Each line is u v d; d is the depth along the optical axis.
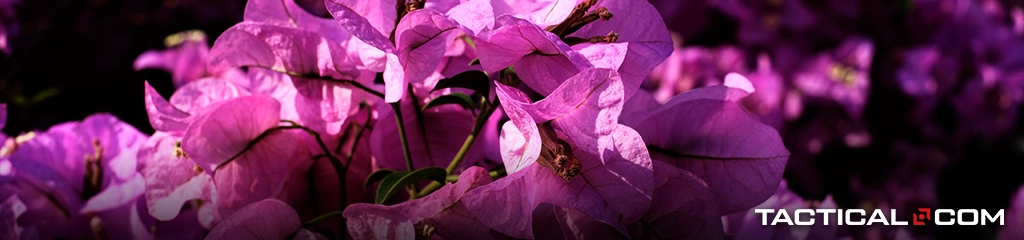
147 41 0.93
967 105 0.91
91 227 0.37
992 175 0.95
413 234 0.28
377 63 0.28
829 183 0.90
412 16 0.27
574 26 0.28
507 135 0.28
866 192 0.89
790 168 0.88
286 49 0.30
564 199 0.28
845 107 0.84
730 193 0.31
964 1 0.92
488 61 0.28
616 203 0.28
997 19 0.98
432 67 0.28
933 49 0.88
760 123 0.31
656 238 0.30
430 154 0.33
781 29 0.87
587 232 0.30
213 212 0.32
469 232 0.28
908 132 0.90
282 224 0.30
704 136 0.31
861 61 0.85
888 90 0.89
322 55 0.30
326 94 0.31
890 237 0.51
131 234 0.36
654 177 0.30
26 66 0.80
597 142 0.27
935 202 0.89
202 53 0.80
